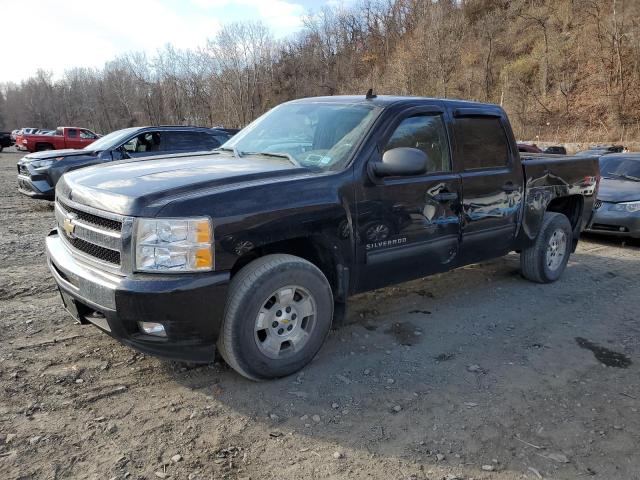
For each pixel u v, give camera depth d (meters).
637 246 8.47
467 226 4.51
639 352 4.11
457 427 2.98
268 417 3.01
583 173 5.99
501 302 5.18
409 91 44.31
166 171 3.48
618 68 33.25
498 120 4.89
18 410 2.97
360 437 2.86
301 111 4.46
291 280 3.30
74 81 95.31
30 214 9.81
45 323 4.21
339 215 3.49
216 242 2.96
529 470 2.64
